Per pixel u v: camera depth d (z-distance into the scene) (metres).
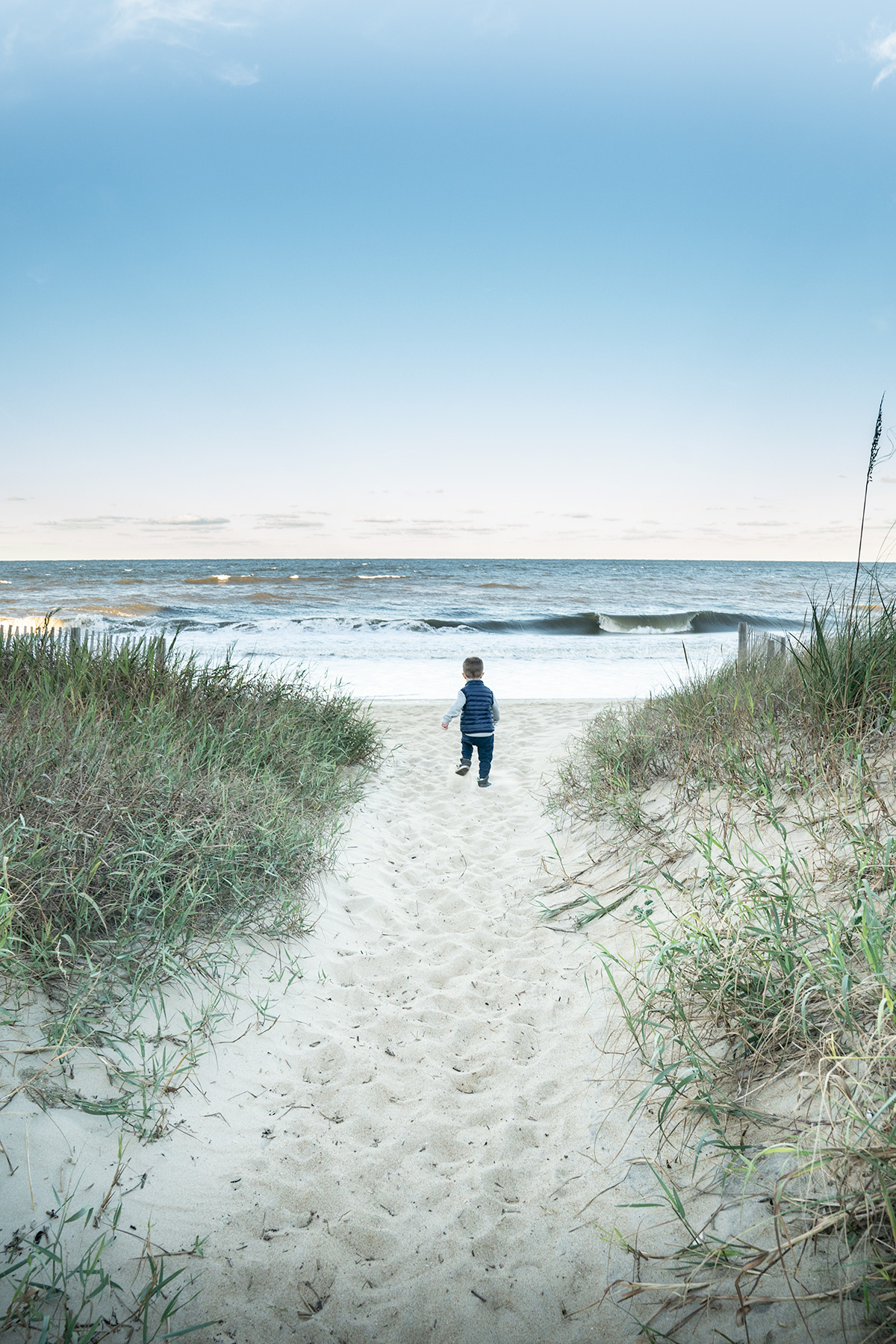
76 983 2.50
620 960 2.75
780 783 3.69
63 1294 1.61
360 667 14.59
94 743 3.89
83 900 2.70
